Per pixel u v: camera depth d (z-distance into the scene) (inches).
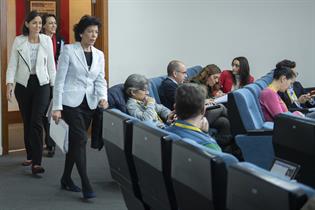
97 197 158.2
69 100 149.1
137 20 256.7
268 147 162.4
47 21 212.7
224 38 277.6
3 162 203.5
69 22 286.7
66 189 165.6
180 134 94.4
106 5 247.6
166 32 264.5
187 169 74.5
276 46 287.7
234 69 239.5
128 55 256.1
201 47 273.3
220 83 230.2
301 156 104.6
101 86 154.4
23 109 187.2
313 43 293.9
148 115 158.4
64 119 150.9
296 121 105.0
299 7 288.7
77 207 149.0
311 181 102.2
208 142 94.0
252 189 61.4
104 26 247.8
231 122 171.2
